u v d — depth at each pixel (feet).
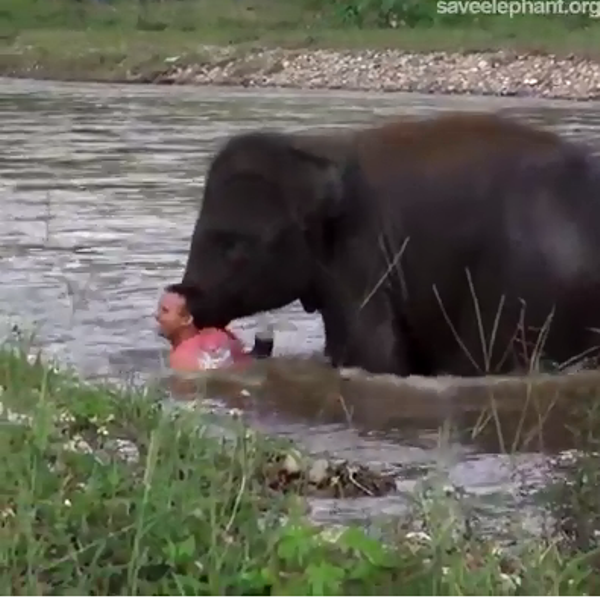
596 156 43.80
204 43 161.89
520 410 38.04
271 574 24.26
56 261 58.80
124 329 46.85
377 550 25.29
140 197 77.15
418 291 42.42
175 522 26.04
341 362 42.80
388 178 42.68
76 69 155.84
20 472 28.22
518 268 41.93
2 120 114.21
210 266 42.93
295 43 161.27
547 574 26.02
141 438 32.19
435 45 157.79
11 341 42.14
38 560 24.75
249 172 42.93
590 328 42.16
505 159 42.80
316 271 42.93
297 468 31.91
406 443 35.81
